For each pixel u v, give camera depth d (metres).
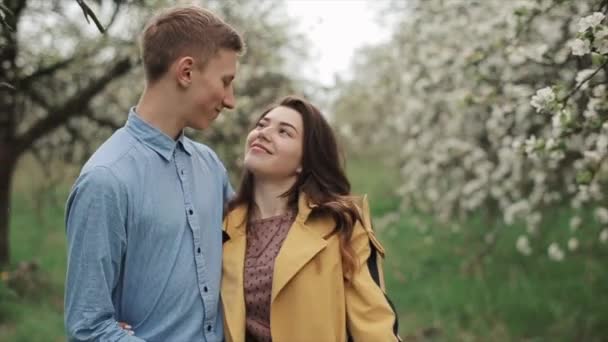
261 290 2.35
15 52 4.62
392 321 2.32
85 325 2.04
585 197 5.02
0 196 6.90
